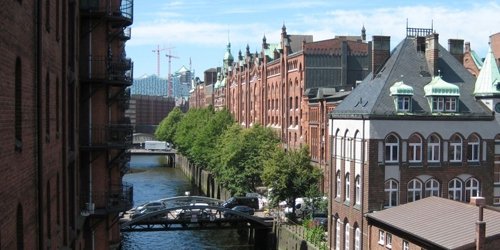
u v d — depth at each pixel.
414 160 49.06
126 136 38.12
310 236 57.22
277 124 103.50
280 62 100.44
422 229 39.38
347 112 52.34
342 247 52.88
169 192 111.50
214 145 110.19
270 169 67.50
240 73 135.50
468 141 50.16
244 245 70.94
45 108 20.19
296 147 91.44
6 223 14.22
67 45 26.81
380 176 48.09
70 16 29.61
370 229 47.19
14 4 14.87
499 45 86.25
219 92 172.00
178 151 151.25
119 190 39.34
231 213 66.19
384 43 54.75
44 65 19.88
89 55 34.78
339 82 88.69
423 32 55.19
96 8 34.22
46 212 20.47
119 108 46.09
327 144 76.69
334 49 88.88
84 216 33.97
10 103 14.61
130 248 68.56
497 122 50.78
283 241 62.94
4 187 13.98
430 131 49.12
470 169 50.16
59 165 24.16
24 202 16.48
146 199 100.62
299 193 67.06
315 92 84.56
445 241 35.91
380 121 47.97
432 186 49.50
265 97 111.19
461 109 50.59
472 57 82.38
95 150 35.06
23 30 16.19
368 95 51.75
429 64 53.16
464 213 39.72
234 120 126.25
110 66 36.47
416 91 50.91
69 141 29.67
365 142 48.59
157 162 180.50
